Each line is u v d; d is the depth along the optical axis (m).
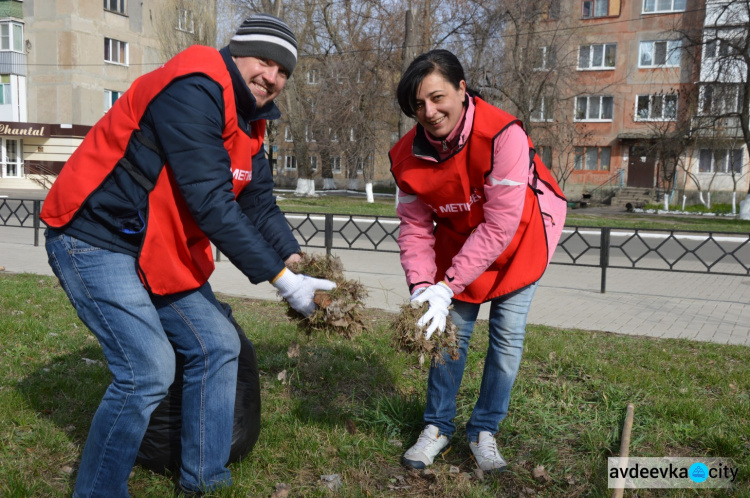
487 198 2.76
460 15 25.69
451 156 2.76
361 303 2.71
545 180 3.06
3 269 8.59
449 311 3.04
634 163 33.91
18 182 33.53
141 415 2.38
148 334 2.37
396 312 6.45
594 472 2.97
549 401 3.85
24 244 11.58
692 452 3.24
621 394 3.89
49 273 8.47
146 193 2.31
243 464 2.96
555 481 2.95
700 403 3.75
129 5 35.59
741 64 24.20
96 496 2.40
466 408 3.72
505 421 3.52
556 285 8.78
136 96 2.31
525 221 2.88
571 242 14.83
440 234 3.16
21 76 33.50
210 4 29.53
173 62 2.32
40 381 3.87
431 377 3.14
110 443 2.38
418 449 3.06
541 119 31.28
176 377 2.82
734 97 23.92
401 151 2.96
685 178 32.56
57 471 2.89
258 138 2.73
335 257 2.77
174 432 2.82
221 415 2.63
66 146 33.47
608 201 33.97
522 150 2.71
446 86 2.61
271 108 2.64
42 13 32.94
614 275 9.91
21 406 3.47
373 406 3.69
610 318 6.57
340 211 21.38
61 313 5.71
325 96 27.22
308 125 29.80
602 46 33.69
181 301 2.54
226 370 2.62
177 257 2.42
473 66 25.67
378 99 28.16
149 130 2.29
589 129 34.38
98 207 2.31
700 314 6.87
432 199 2.90
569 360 4.59
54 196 2.36
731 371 4.45
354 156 27.78
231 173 2.35
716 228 18.98
